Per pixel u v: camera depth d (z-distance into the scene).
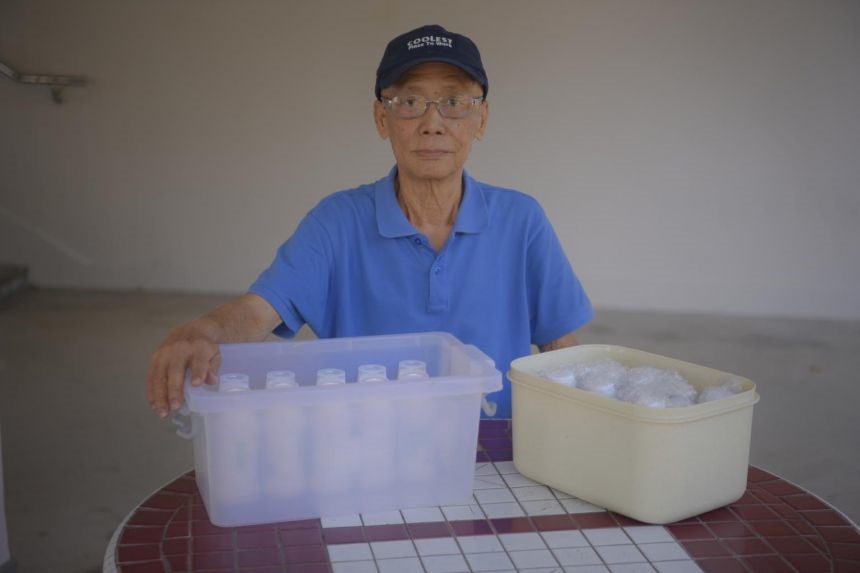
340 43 5.14
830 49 5.06
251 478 1.05
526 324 1.62
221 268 5.39
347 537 1.04
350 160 5.28
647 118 5.21
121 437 3.21
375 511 1.10
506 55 5.15
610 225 5.35
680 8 5.07
